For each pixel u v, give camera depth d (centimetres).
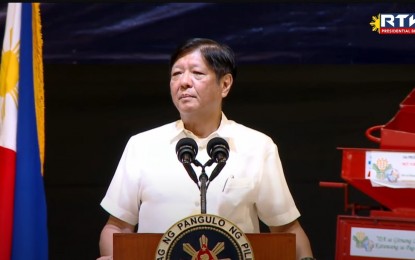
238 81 1819
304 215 1780
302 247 1217
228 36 1747
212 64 1166
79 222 1803
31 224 1304
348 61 1752
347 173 1174
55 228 1797
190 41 1178
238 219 1174
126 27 1753
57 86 1822
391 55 1750
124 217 1204
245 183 1178
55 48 1750
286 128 1809
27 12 1345
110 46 1756
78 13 1747
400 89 1792
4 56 1341
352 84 1805
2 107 1321
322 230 1773
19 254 1297
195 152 1058
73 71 1823
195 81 1162
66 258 1798
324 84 1808
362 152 1170
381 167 1157
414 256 1116
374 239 1129
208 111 1184
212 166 1178
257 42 1748
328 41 1748
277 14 1745
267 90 1817
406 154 1150
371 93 1798
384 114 1792
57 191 1805
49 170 1809
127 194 1197
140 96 1828
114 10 1750
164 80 1828
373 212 1159
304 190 1788
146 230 1175
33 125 1326
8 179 1299
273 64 1773
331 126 1803
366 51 1748
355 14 1745
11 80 1325
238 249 980
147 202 1179
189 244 981
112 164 1817
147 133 1221
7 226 1294
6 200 1295
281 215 1207
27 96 1326
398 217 1140
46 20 1744
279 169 1221
